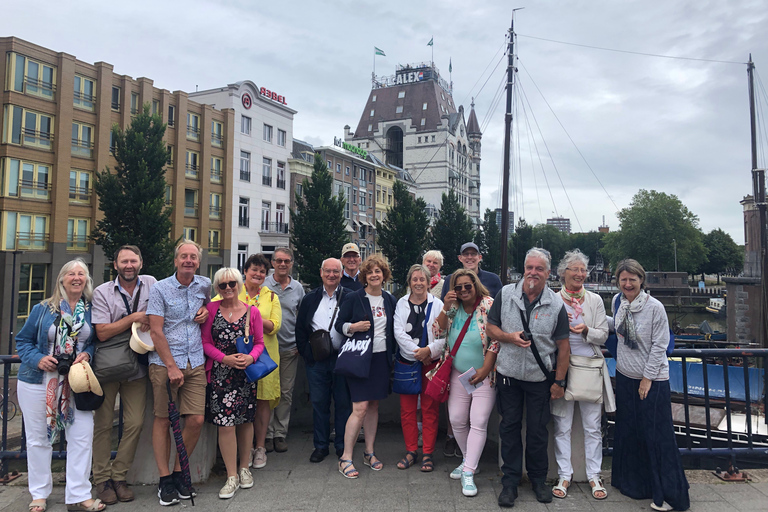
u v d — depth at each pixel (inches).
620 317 151.8
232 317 155.9
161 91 1252.5
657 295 2768.2
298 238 1262.3
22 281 954.7
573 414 161.3
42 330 137.9
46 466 143.0
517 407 152.8
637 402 149.7
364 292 175.2
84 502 141.2
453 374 166.9
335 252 1256.8
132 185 872.9
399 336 169.2
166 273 874.1
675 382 543.2
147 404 159.8
